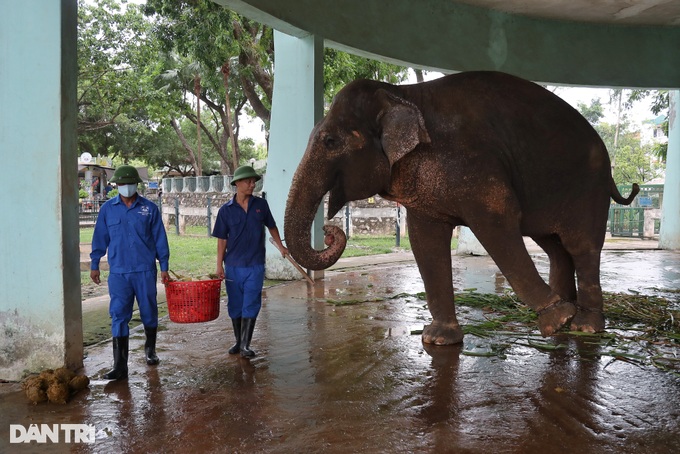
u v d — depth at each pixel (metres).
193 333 5.79
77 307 4.64
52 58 4.34
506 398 3.86
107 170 33.28
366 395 3.95
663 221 13.92
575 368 4.50
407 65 9.78
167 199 25.61
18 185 4.43
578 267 5.39
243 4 6.97
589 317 5.40
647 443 3.15
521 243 4.54
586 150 5.08
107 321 6.41
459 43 10.07
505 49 10.53
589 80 11.12
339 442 3.21
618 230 18.86
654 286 8.45
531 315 6.28
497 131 4.68
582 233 5.21
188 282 4.44
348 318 6.39
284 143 9.03
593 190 5.16
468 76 4.91
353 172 4.52
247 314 4.92
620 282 8.84
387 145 4.42
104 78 22.92
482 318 6.34
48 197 4.40
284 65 8.91
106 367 4.67
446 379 4.27
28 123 4.40
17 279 4.46
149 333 4.71
